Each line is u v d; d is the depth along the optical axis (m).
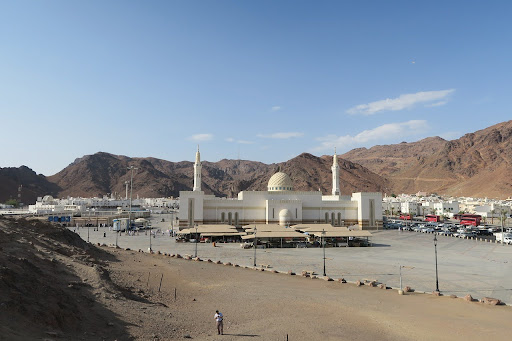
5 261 34.66
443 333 34.72
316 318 38.25
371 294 48.69
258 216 130.00
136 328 31.19
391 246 96.94
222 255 80.12
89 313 31.92
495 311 41.75
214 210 127.12
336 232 98.81
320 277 58.06
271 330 34.22
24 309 26.94
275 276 59.12
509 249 91.38
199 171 142.25
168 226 153.12
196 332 32.66
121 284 46.22
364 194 139.50
